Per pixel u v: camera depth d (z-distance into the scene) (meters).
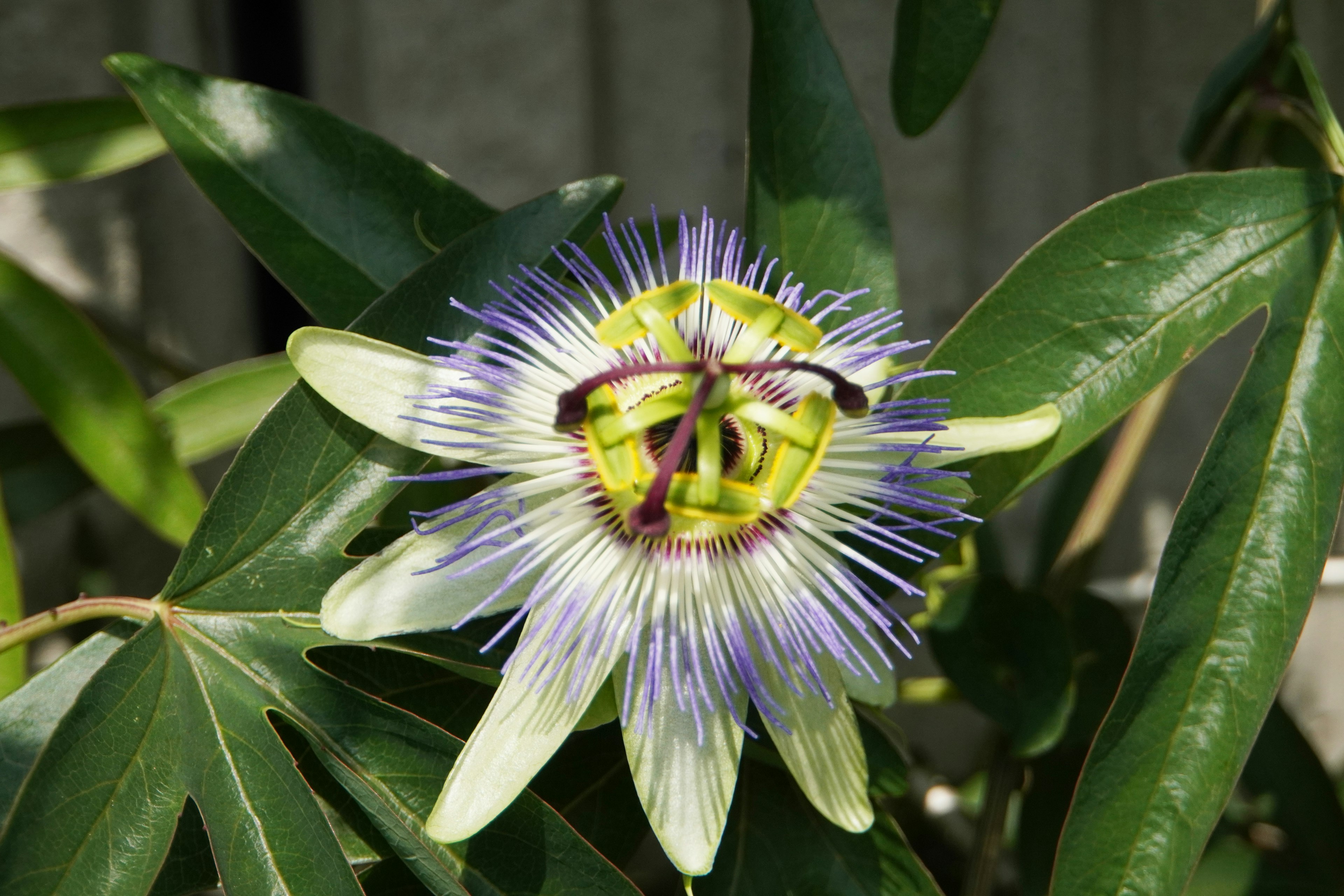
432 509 0.46
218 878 0.40
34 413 0.53
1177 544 0.40
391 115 0.52
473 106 0.52
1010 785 0.45
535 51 0.52
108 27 0.51
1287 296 0.41
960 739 0.63
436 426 0.39
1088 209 0.41
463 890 0.39
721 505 0.38
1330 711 0.62
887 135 0.54
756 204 0.42
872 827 0.42
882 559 0.41
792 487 0.38
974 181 0.55
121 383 0.46
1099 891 0.40
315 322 0.57
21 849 0.38
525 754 0.38
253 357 0.57
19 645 0.39
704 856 0.38
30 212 0.51
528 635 0.38
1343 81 0.54
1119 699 0.40
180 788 0.39
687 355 0.39
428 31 0.51
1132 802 0.40
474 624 0.40
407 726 0.39
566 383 0.39
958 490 0.40
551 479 0.38
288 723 0.39
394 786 0.39
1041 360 0.40
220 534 0.40
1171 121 0.54
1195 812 0.40
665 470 0.38
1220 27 0.53
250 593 0.40
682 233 0.40
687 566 0.38
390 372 0.39
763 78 0.42
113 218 0.52
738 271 0.40
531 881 0.39
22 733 0.40
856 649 0.38
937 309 0.56
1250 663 0.40
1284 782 0.49
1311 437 0.40
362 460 0.40
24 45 0.50
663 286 0.39
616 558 0.38
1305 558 0.40
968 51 0.43
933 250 0.55
